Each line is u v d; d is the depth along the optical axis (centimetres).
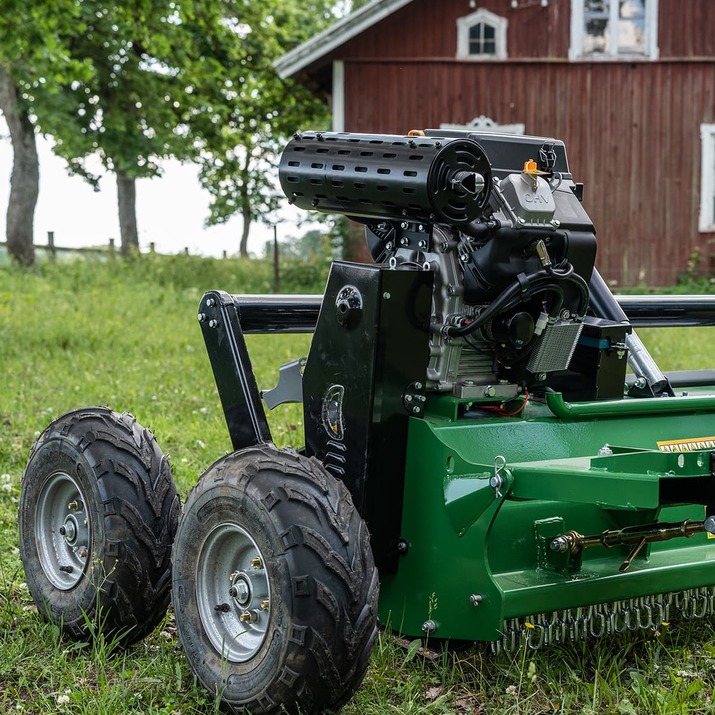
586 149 1878
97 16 2136
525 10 1844
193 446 627
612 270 1897
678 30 1855
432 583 318
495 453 319
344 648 278
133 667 338
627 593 321
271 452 302
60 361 981
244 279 2019
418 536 322
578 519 337
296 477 291
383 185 316
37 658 344
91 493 344
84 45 2205
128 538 339
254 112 2684
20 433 670
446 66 1844
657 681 322
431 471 317
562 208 340
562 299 334
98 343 1104
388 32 1831
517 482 297
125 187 3108
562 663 332
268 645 285
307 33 2730
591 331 363
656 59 1858
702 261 1894
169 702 309
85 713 300
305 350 1063
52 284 1806
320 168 337
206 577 314
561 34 1852
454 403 327
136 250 2259
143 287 1800
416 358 321
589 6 1852
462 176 301
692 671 332
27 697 319
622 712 299
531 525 327
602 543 314
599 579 315
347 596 279
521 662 316
